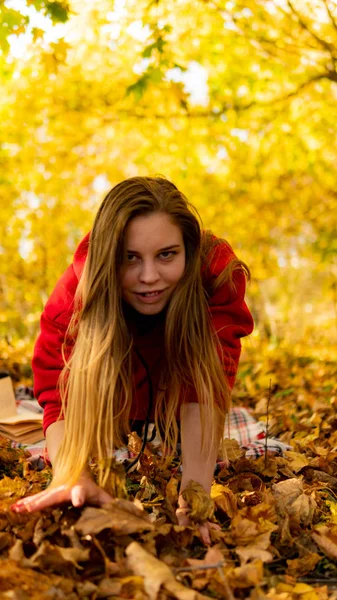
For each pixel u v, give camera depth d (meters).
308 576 1.98
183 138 6.46
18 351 6.89
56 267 7.89
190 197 7.02
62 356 2.33
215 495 2.43
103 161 7.39
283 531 2.11
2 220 7.32
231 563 1.94
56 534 1.95
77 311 2.31
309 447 3.38
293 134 6.62
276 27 5.82
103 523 1.88
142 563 1.77
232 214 7.28
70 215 7.68
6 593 1.60
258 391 5.52
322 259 6.97
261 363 6.86
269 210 7.24
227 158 7.09
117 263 2.15
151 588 1.69
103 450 2.19
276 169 6.97
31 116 6.41
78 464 2.07
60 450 2.17
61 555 1.79
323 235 7.05
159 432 2.56
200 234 2.27
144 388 2.63
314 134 6.61
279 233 8.20
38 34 4.32
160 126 6.46
